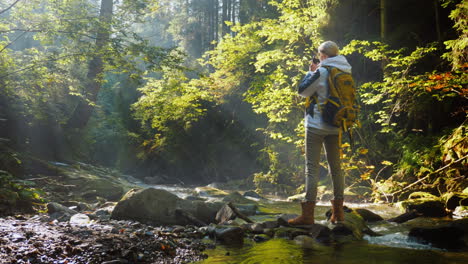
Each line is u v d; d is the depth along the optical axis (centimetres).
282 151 1068
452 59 667
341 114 296
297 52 973
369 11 1000
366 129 854
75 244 232
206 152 1429
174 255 236
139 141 1719
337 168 319
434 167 627
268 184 1035
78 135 1118
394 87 682
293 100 829
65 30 664
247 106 1303
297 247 259
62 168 765
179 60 723
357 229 305
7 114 838
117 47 688
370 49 888
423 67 775
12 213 377
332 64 305
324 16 911
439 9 793
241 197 558
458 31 655
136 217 356
